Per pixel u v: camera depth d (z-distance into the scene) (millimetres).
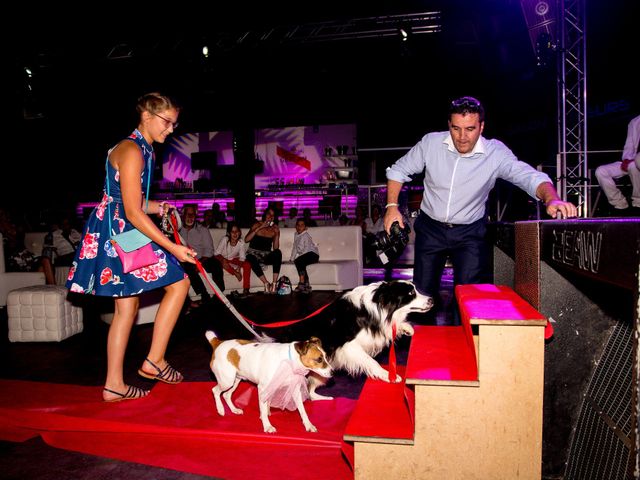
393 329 2602
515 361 1595
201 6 8594
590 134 11195
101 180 14648
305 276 7777
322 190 14852
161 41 10820
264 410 2416
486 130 12906
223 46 11078
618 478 1392
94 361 4129
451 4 9180
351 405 2828
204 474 2053
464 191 2871
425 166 2996
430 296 3104
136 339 4879
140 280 2729
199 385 3154
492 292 2242
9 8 8289
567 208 2049
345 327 2871
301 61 11789
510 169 2766
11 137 13477
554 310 1821
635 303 1022
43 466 2180
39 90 11977
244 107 13289
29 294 4852
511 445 1615
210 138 15836
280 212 14914
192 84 12125
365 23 10438
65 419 2549
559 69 7059
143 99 2746
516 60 11719
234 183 13836
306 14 8812
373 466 1712
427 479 1677
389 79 12531
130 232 2693
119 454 2270
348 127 15195
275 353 2424
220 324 5535
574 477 1757
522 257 2125
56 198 14766
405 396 1999
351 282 8258
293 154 15547
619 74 9688
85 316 6188
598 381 1734
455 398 1635
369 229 11945
